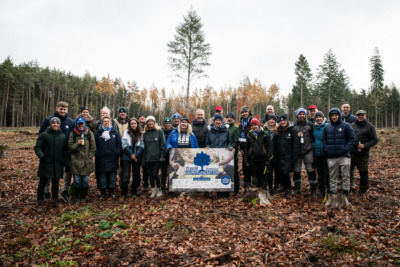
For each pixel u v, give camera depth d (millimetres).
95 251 4633
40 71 64812
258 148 6914
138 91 76375
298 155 7316
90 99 76500
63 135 6785
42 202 6379
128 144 7402
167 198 7332
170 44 26047
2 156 13672
